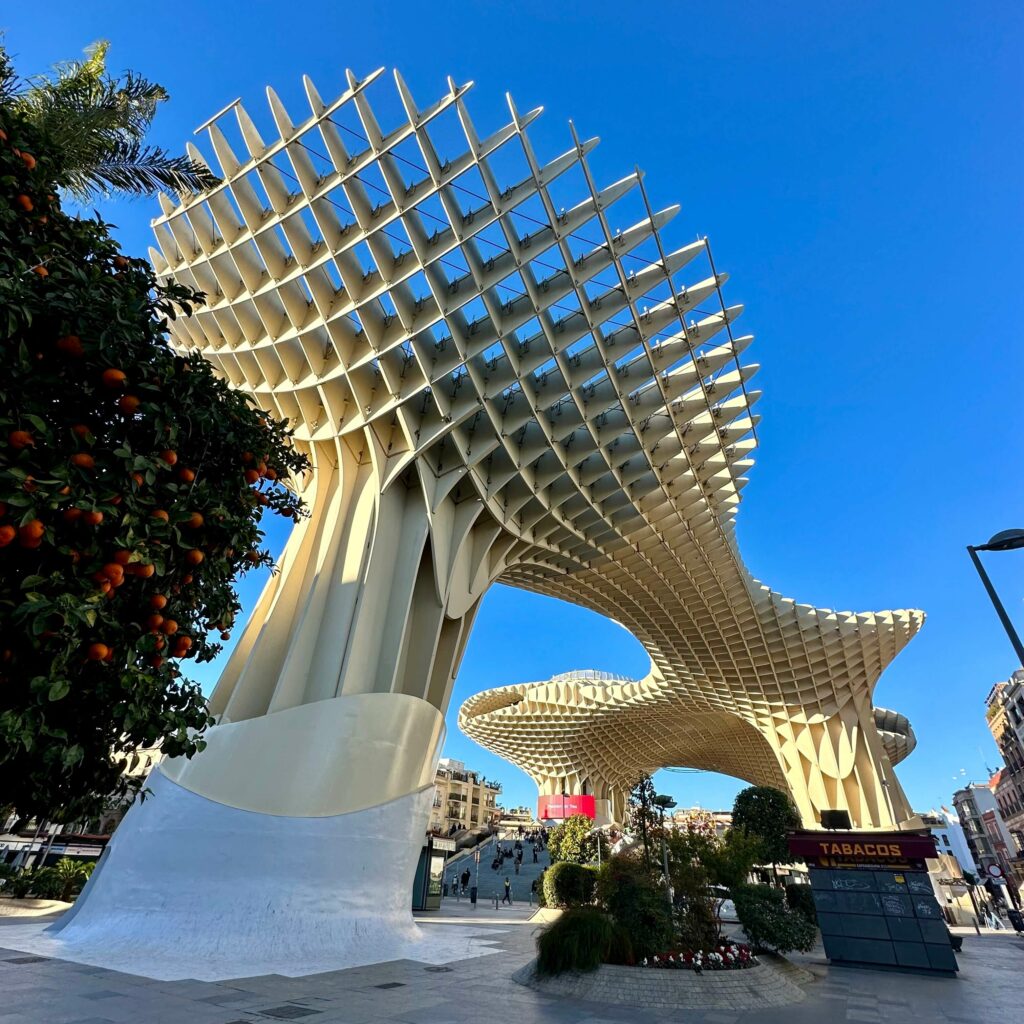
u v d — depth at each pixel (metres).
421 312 17.70
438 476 19.92
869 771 39.00
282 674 15.78
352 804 14.62
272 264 17.45
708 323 18.70
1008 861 64.06
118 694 3.99
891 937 15.62
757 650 39.97
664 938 11.71
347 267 16.78
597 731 57.22
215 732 14.72
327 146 14.91
